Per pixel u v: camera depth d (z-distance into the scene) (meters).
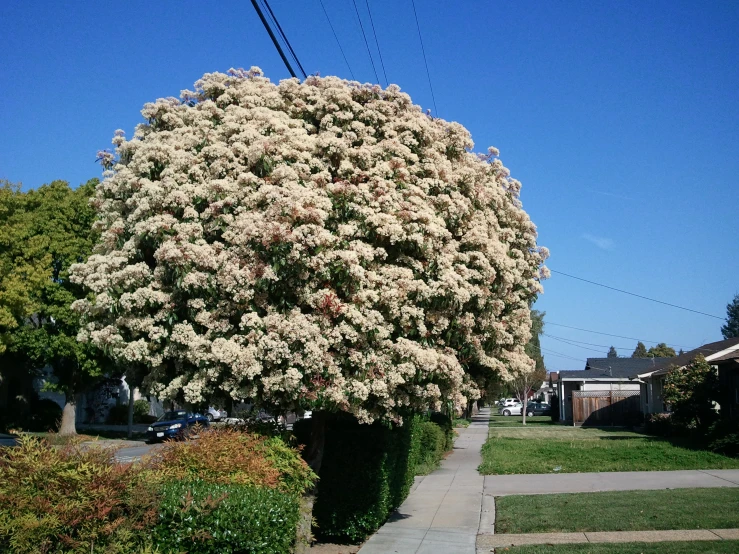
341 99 10.46
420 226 9.46
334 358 8.74
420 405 9.94
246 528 6.31
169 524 6.37
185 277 8.70
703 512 11.36
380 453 10.91
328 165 9.89
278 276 8.55
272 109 10.66
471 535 10.81
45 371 37.06
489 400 14.70
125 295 9.07
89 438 7.02
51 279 28.59
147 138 10.70
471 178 11.15
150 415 44.75
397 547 10.02
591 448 23.72
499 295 11.52
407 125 10.52
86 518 5.91
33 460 6.21
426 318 9.70
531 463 20.34
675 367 28.09
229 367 8.71
